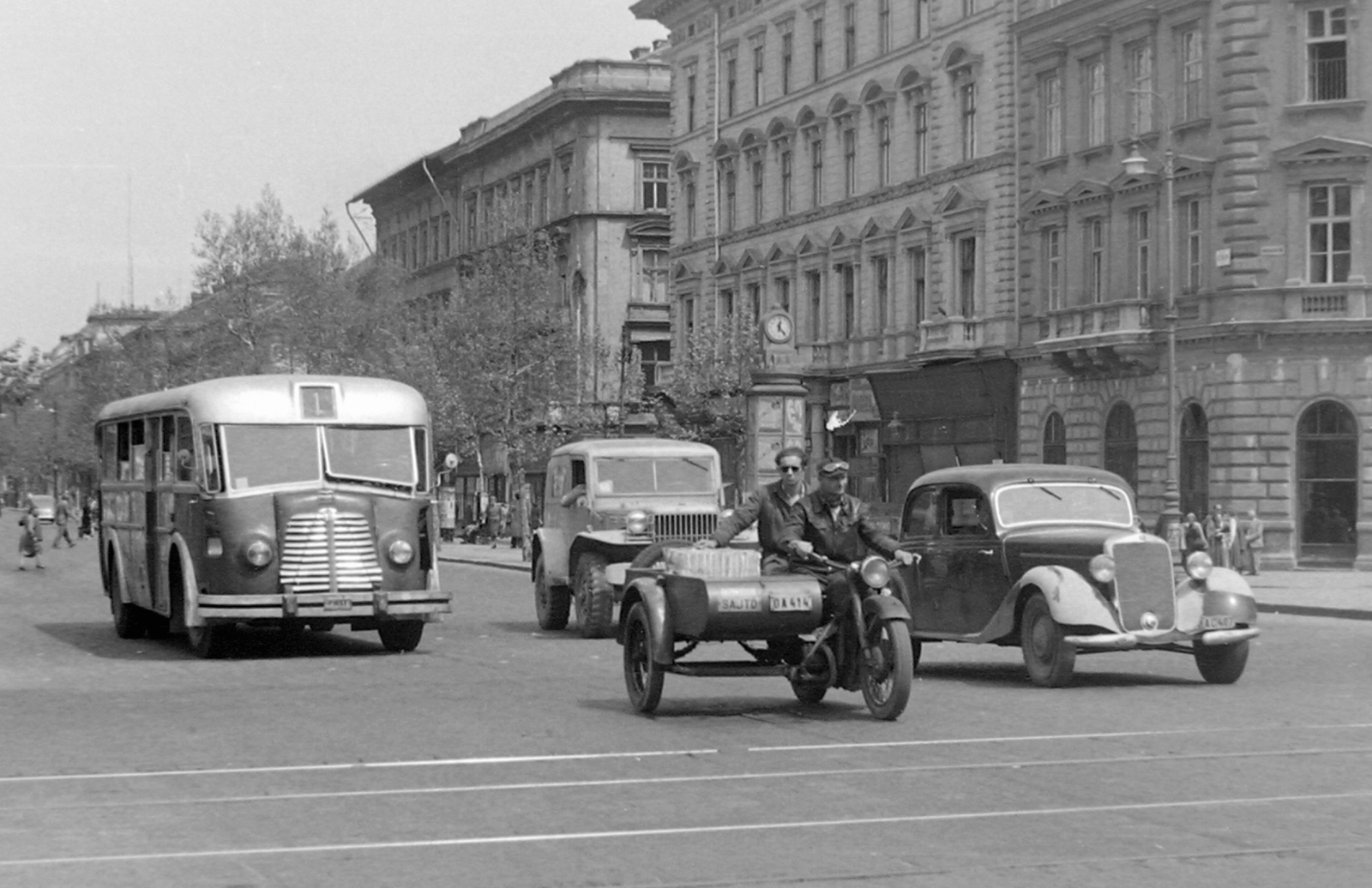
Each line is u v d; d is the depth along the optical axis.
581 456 28.70
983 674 21.77
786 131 73.94
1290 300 48.34
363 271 93.12
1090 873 9.41
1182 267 51.31
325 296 87.56
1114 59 53.91
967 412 61.06
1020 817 11.14
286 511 24.38
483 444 94.94
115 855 10.06
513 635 28.25
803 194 72.94
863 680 16.53
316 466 24.69
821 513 17.05
